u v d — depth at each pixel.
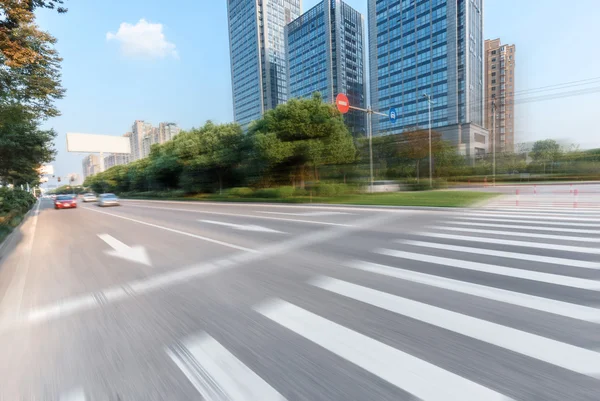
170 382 2.17
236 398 1.97
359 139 35.81
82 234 9.90
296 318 3.12
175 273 4.95
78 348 2.69
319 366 2.29
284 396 1.98
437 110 66.50
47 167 62.09
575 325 2.78
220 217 13.45
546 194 20.36
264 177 27.48
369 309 3.27
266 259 5.60
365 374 2.17
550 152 46.03
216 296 3.84
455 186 35.81
